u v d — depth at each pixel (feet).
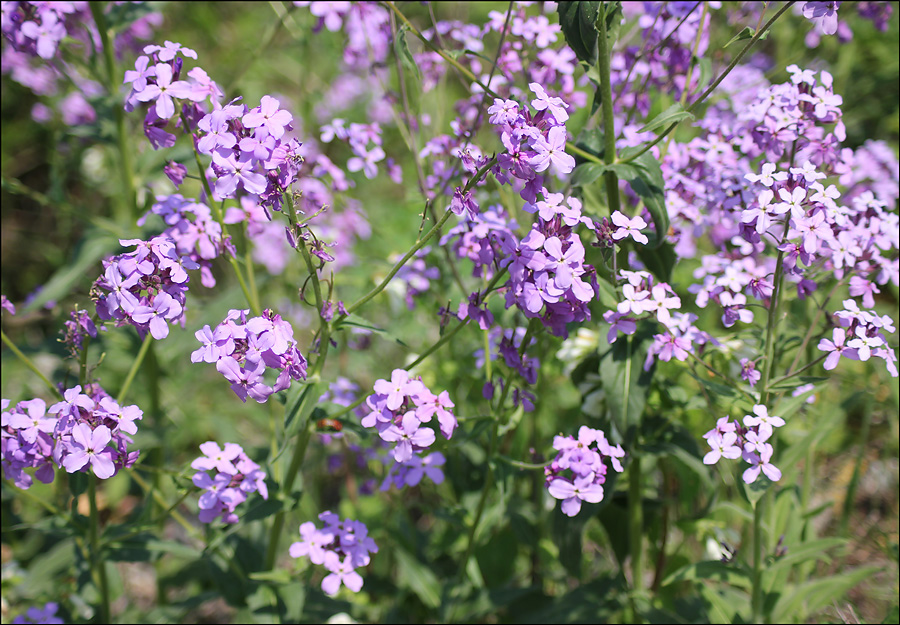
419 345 4.34
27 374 4.59
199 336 3.29
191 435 4.58
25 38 3.84
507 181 3.34
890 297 4.26
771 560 3.61
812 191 3.43
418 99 3.89
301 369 3.31
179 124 3.47
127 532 3.63
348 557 3.51
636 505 3.67
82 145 4.49
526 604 3.82
